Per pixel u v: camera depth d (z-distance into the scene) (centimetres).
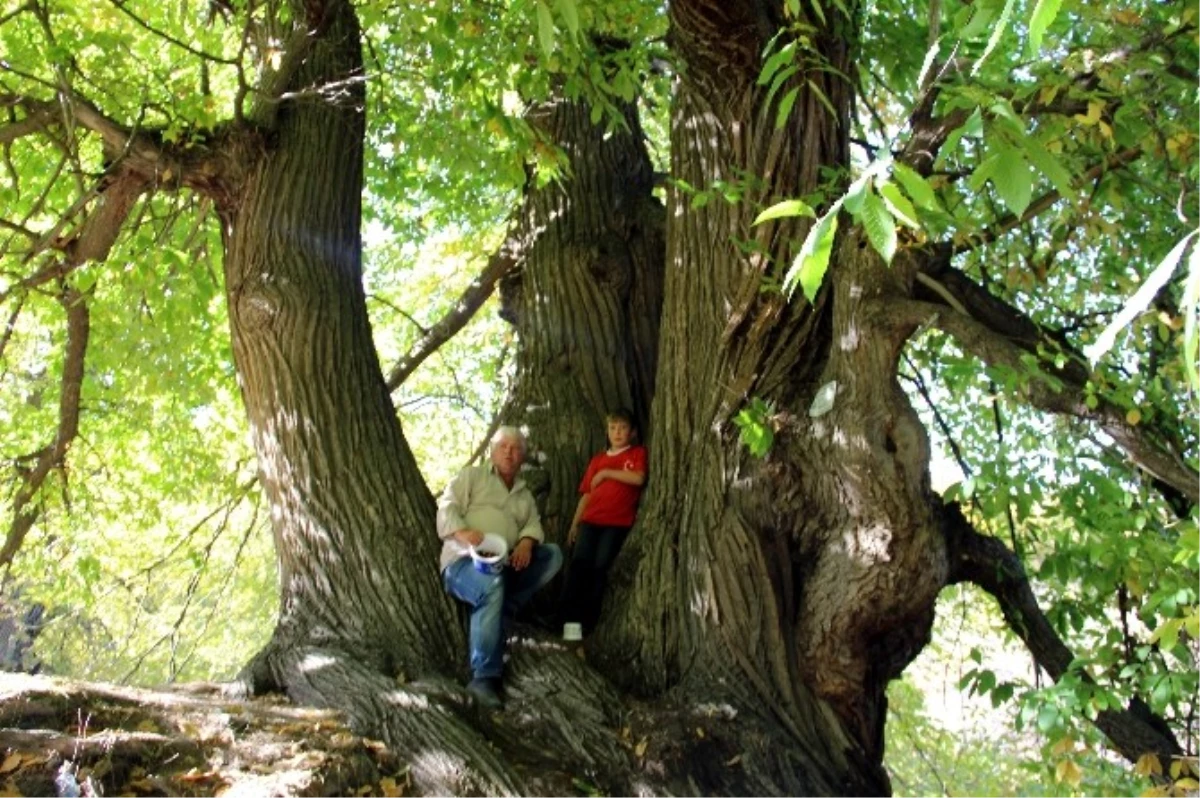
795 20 547
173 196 842
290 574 651
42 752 437
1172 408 567
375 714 568
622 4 667
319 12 713
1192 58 559
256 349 674
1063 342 612
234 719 522
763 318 629
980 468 619
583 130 863
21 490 829
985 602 1001
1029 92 508
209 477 1056
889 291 561
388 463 670
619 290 812
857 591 588
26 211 904
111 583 1186
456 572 613
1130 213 681
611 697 598
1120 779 607
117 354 863
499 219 1254
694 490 647
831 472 591
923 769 1245
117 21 860
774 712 599
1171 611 500
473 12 654
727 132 642
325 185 718
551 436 767
